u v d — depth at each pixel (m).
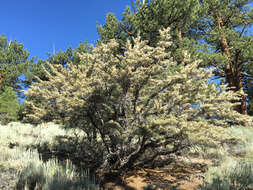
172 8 8.31
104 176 3.92
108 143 4.39
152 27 8.21
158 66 3.85
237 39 10.66
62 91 3.62
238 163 3.82
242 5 11.77
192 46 8.48
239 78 12.02
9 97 12.41
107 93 4.00
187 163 4.75
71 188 3.03
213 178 3.24
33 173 3.36
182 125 2.93
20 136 7.05
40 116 4.04
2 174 3.33
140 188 3.38
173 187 3.34
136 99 3.95
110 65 4.15
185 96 3.54
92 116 4.08
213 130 3.10
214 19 11.66
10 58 16.56
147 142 3.98
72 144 5.44
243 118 3.41
